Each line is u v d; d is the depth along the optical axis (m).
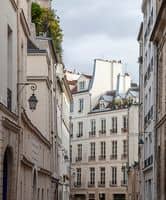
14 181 22.52
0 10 19.59
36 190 32.75
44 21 46.44
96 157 86.31
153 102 38.62
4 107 19.67
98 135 86.31
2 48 20.12
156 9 39.09
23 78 26.70
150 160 41.50
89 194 86.94
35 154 32.22
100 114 86.44
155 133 37.00
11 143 21.73
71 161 90.56
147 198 43.69
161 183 33.72
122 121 82.06
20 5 24.69
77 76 99.00
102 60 90.12
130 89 84.12
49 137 41.78
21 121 25.05
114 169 82.81
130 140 78.19
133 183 60.28
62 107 60.69
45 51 39.03
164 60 32.69
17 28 23.81
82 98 90.56
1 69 19.84
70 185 83.31
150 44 43.00
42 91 38.88
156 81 37.19
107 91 90.00
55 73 48.94
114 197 82.38
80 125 90.44
